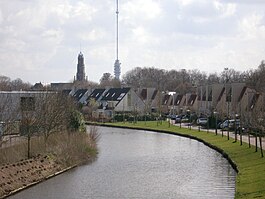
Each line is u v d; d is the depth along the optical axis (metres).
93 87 161.00
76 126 61.44
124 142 72.06
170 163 49.50
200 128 89.06
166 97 144.25
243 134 70.00
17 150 44.28
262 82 84.50
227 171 42.94
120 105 130.75
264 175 35.34
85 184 38.69
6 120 43.69
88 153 54.59
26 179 38.88
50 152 47.53
